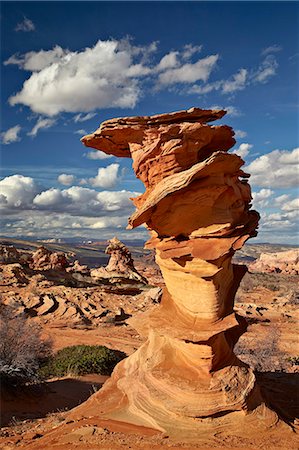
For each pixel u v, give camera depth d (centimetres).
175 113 1059
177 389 1088
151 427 1059
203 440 990
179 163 1077
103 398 1245
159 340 1222
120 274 5625
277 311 4312
